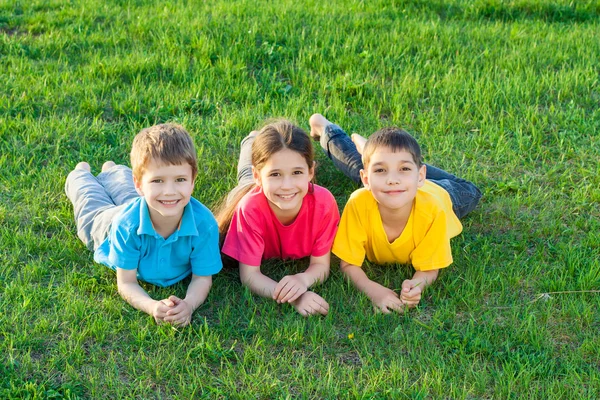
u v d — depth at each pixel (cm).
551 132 561
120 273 383
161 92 609
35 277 401
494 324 370
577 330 362
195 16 766
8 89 605
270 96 615
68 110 585
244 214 390
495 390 324
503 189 490
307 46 693
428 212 385
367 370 338
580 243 438
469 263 414
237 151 535
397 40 709
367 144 378
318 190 393
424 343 354
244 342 357
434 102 604
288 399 318
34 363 338
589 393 318
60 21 751
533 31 750
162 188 352
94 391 323
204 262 385
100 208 430
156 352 349
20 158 510
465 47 700
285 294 376
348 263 404
